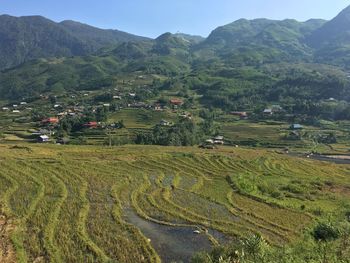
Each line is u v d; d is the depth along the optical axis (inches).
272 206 2516.0
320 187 3277.6
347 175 4175.7
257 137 7815.0
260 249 1309.1
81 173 3147.1
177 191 2819.9
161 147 4906.5
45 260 1502.2
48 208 2170.3
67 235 1758.1
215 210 2365.9
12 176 2886.3
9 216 2000.5
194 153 4409.5
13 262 1457.9
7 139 6889.8
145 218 2118.6
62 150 4126.5
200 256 1409.9
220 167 3882.9
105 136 6963.6
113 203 2364.7
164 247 1715.1
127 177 3122.5
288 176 3759.8
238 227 2026.3
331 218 2016.5
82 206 2239.2
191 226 2020.2
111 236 1785.2
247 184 3021.7
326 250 1177.4
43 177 2915.8
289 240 1824.6
